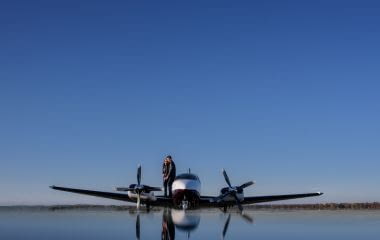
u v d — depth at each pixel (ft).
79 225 63.21
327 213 118.32
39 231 52.85
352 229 57.21
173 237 45.83
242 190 125.29
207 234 49.44
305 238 46.09
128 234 48.91
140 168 125.39
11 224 65.57
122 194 131.34
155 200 124.77
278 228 58.59
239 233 51.16
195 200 118.32
